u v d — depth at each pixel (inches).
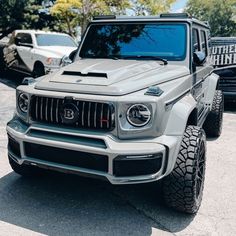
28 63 410.3
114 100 119.3
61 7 613.3
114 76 134.0
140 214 140.6
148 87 130.3
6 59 467.2
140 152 117.3
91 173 122.6
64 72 143.6
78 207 144.2
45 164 129.8
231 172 188.1
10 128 138.3
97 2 628.1
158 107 120.9
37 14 733.9
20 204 144.6
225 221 138.3
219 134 255.0
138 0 654.5
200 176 143.7
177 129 127.2
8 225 129.4
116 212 141.5
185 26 170.7
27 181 165.2
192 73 162.4
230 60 329.7
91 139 122.0
